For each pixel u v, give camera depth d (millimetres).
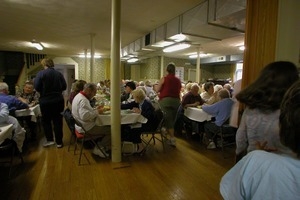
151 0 3367
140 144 3283
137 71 11188
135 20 4406
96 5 3648
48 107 3361
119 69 2771
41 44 7500
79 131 2889
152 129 3238
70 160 2959
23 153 3211
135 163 2902
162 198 2064
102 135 2998
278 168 543
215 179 2473
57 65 11406
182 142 3908
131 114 3021
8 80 9469
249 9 2117
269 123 1075
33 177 2449
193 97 4098
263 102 1091
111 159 2979
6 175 2490
